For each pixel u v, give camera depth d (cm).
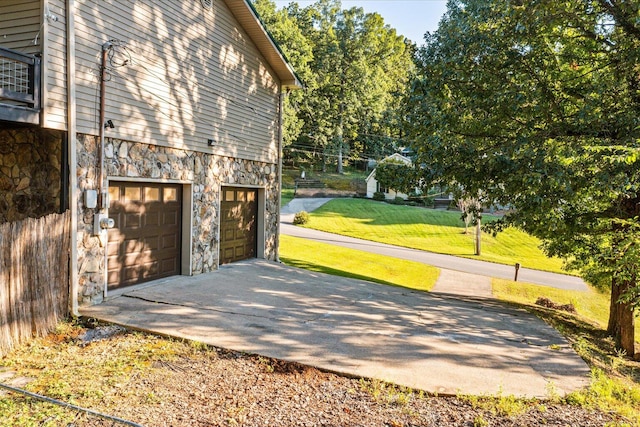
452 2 1056
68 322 614
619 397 514
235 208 1173
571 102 968
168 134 871
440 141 996
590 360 677
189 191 946
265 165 1277
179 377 463
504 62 961
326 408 417
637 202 934
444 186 1070
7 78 641
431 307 962
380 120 5069
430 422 402
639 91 889
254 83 1188
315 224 3195
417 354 584
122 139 756
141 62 795
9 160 677
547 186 838
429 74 1049
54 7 621
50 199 650
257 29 1125
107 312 657
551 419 422
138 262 833
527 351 664
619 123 840
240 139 1134
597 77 952
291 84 1316
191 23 931
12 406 381
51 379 443
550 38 974
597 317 1527
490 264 2355
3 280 510
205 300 770
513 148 884
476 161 955
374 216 3628
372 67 5447
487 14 962
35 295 559
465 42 978
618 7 866
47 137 650
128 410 387
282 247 1988
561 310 1361
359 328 688
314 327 667
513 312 1049
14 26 627
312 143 5225
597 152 788
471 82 995
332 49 4969
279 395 437
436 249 2706
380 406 428
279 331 629
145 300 736
